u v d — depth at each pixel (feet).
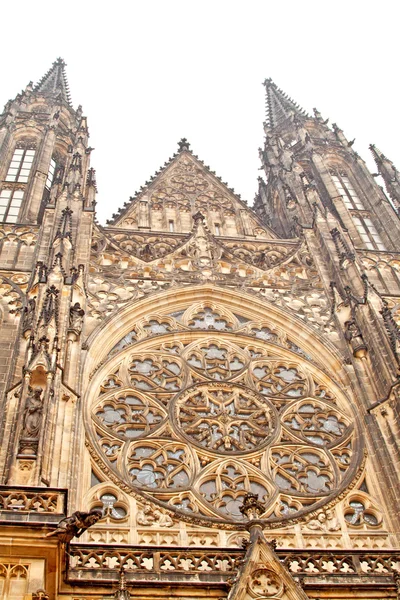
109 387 171.63
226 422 166.91
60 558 112.06
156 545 132.36
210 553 128.47
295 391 180.96
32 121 297.33
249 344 192.54
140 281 205.16
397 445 160.66
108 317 187.32
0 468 131.34
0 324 182.29
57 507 114.73
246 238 235.20
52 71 365.61
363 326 190.80
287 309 203.31
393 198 277.03
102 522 139.95
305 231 238.07
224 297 205.98
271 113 374.63
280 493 152.05
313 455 163.84
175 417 166.20
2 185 253.85
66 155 287.89
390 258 237.66
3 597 102.99
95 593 117.70
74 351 164.35
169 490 148.66
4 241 215.10
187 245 222.69
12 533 108.47
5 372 166.09
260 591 119.34
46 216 219.00
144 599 118.93
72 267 190.60
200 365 184.14
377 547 144.05
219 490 151.43
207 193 266.57
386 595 125.80
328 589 124.67
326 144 320.50
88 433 154.51
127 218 246.68
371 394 175.83
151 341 186.60
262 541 124.98
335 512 150.10
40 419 131.54
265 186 326.03
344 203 274.98
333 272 216.95
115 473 148.77
